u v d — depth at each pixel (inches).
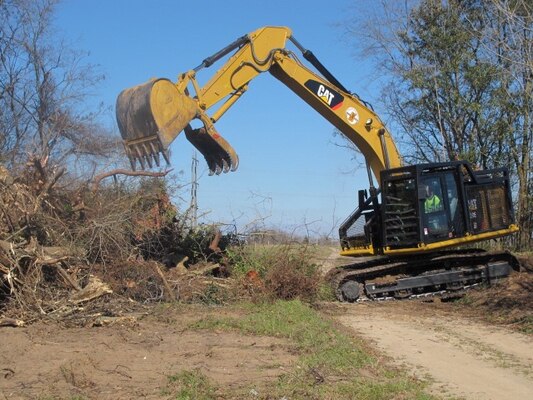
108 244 477.1
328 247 620.4
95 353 323.6
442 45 970.1
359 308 563.2
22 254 408.5
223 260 561.6
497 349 383.2
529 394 285.1
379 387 278.8
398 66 1034.1
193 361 317.1
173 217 568.1
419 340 411.2
